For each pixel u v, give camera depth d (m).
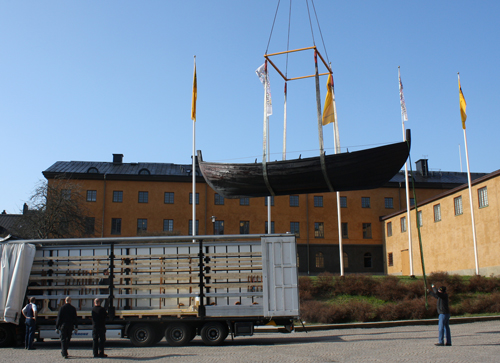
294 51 14.90
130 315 14.90
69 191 41.31
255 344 14.88
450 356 11.18
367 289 24.86
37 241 15.25
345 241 52.69
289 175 13.59
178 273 15.02
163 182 52.28
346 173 13.24
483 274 31.42
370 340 15.10
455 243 35.28
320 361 10.80
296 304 14.48
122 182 51.69
